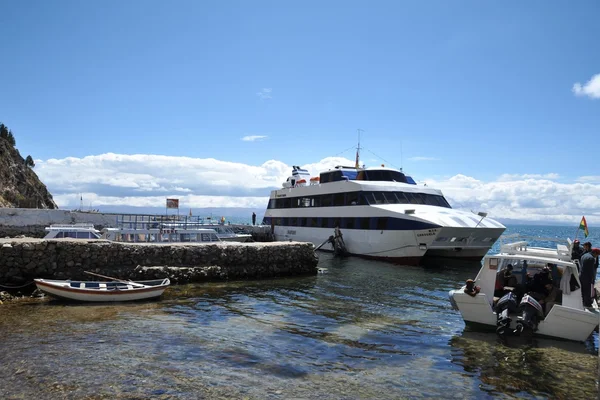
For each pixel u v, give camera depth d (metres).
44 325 12.24
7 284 17.09
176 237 25.70
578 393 8.30
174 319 13.44
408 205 30.22
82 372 8.70
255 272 23.06
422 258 29.58
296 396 7.86
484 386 8.57
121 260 20.12
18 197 69.69
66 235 24.75
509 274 13.72
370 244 29.92
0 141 78.00
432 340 11.68
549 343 11.42
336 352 10.55
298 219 38.62
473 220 27.62
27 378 8.34
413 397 7.98
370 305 16.42
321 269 25.84
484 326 12.54
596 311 11.59
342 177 34.69
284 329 12.63
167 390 7.93
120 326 12.34
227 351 10.34
